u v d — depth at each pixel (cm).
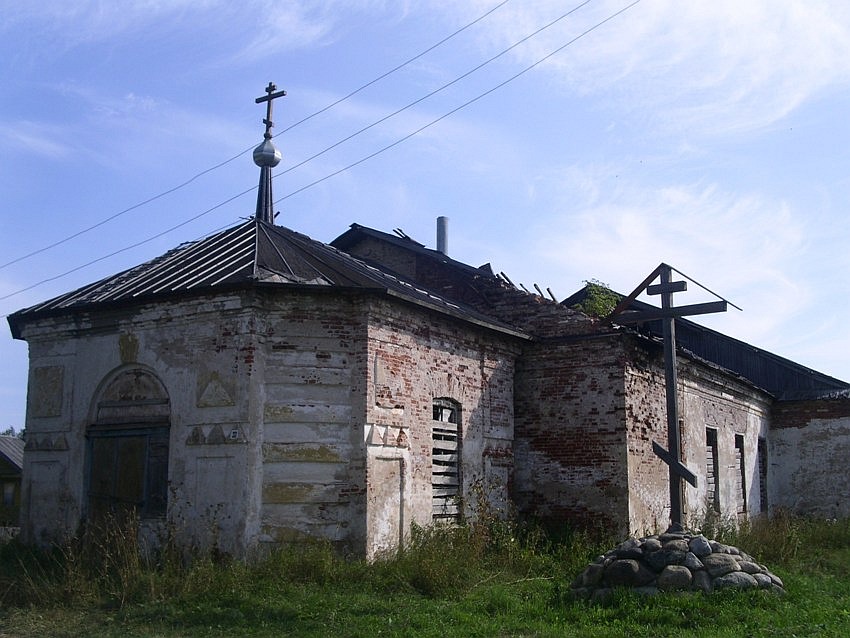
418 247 2050
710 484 2078
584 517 1619
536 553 1449
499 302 1806
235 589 1052
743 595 1017
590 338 1670
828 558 1566
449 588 1105
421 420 1395
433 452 1453
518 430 1712
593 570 1089
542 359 1714
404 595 1070
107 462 1362
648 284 1338
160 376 1316
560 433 1670
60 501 1395
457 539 1316
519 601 1056
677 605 983
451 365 1500
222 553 1195
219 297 1265
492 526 1487
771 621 932
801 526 1916
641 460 1669
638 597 1017
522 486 1689
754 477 2422
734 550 1110
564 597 1066
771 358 2683
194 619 962
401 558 1182
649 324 1766
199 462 1245
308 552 1152
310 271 1357
